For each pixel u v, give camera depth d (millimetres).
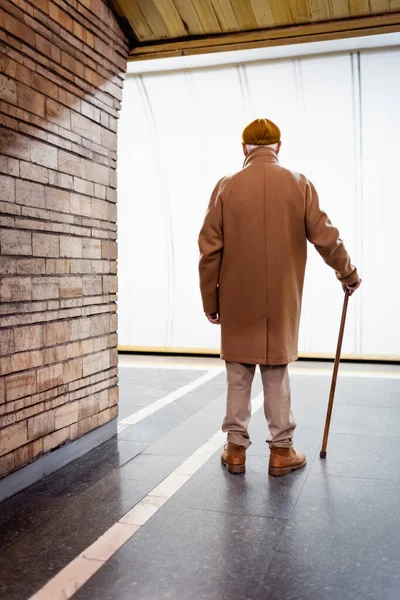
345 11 3600
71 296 3111
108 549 2092
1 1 2502
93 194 3359
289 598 1765
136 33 3811
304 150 6832
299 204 2836
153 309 7719
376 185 6691
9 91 2572
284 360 2809
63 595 1787
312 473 2895
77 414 3174
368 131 6555
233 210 2834
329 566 1958
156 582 1862
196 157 7172
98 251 3418
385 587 1824
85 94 3258
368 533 2209
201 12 3662
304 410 4285
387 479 2805
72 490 2689
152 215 7508
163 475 2879
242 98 6688
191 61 6262
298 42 3779
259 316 2807
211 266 2891
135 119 7176
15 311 2633
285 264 2809
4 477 2570
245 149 3020
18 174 2645
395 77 6176
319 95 6480
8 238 2580
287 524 2295
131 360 7020
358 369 6277
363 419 3998
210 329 7527
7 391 2576
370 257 6852
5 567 1965
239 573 1915
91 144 3336
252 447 3348
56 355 2969
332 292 6977
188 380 5586
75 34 3131
